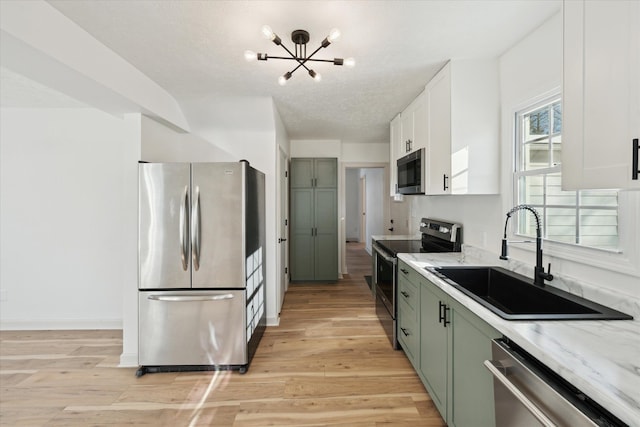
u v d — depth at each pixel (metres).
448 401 1.58
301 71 2.27
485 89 2.06
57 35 1.56
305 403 1.92
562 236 1.60
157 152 2.72
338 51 1.96
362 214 9.09
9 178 3.04
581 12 1.03
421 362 2.01
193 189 2.27
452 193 2.05
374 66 2.18
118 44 1.88
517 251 1.88
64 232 3.07
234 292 2.30
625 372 0.78
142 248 2.28
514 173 1.92
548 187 1.69
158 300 2.27
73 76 1.76
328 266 4.69
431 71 2.27
